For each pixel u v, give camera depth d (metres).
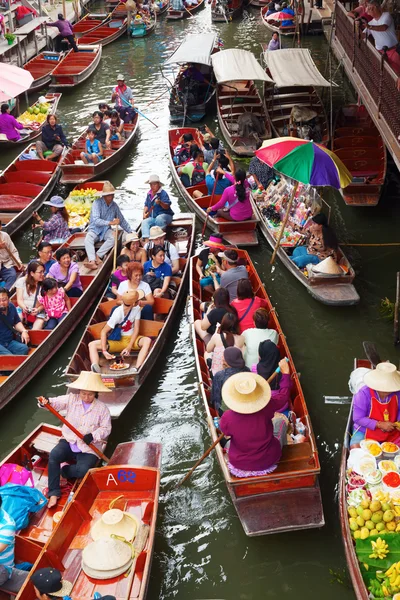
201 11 32.47
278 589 6.16
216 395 7.13
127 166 15.84
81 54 23.77
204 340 8.78
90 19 29.80
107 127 15.87
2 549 5.67
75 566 5.98
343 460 6.79
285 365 7.01
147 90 21.20
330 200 13.70
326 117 16.08
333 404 8.43
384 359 9.20
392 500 6.11
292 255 11.12
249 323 8.34
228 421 6.26
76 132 18.02
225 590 6.18
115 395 8.05
